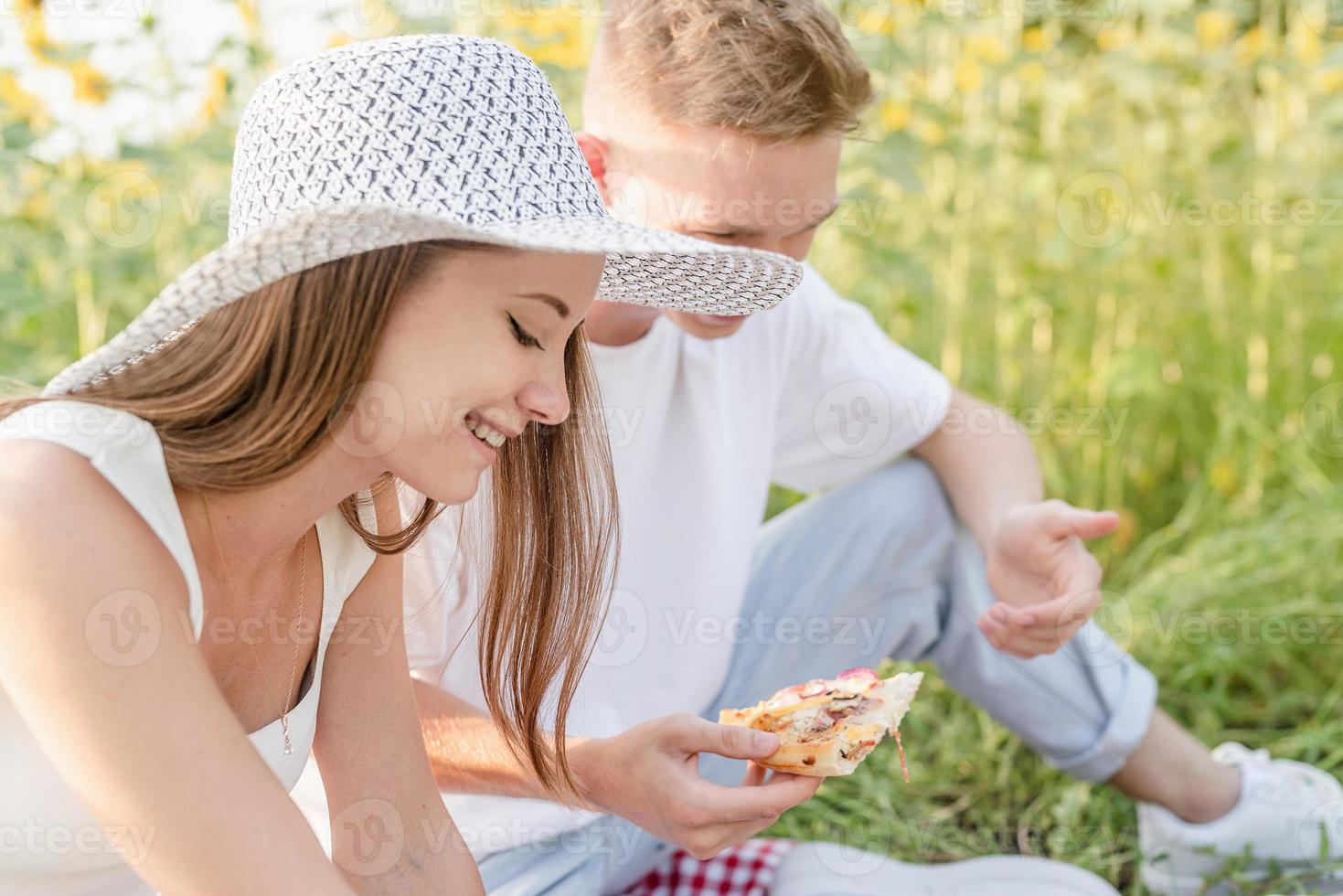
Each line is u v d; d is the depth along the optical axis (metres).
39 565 0.97
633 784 1.35
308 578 1.25
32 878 1.17
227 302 1.02
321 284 1.01
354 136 1.04
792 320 1.80
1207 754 1.80
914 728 2.21
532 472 1.30
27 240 2.42
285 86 1.08
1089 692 1.78
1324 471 3.01
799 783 1.33
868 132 2.54
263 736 1.23
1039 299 2.90
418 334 1.03
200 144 2.33
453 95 1.06
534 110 1.10
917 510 1.79
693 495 1.68
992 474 1.80
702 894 1.67
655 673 1.69
